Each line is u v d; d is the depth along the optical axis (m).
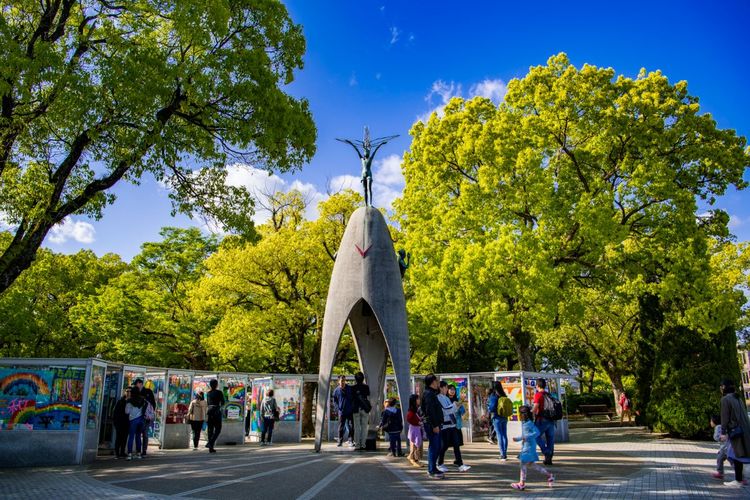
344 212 23.02
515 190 18.89
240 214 14.68
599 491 7.77
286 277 22.75
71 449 11.49
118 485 8.33
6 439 11.38
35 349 25.73
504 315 17.64
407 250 22.19
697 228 18.61
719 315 16.41
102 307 25.81
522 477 7.96
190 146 12.41
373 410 15.13
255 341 21.81
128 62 10.41
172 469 10.30
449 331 23.48
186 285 27.59
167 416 15.80
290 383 18.67
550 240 18.19
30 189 12.15
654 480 8.80
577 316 19.38
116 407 12.91
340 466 10.59
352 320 15.89
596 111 19.23
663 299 18.59
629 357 28.44
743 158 19.47
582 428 24.16
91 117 10.39
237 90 12.13
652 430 18.52
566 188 20.00
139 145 11.04
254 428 18.86
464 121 21.38
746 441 8.46
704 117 19.58
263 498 7.20
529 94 21.00
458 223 19.58
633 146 19.62
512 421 16.91
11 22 11.71
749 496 7.41
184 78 11.48
